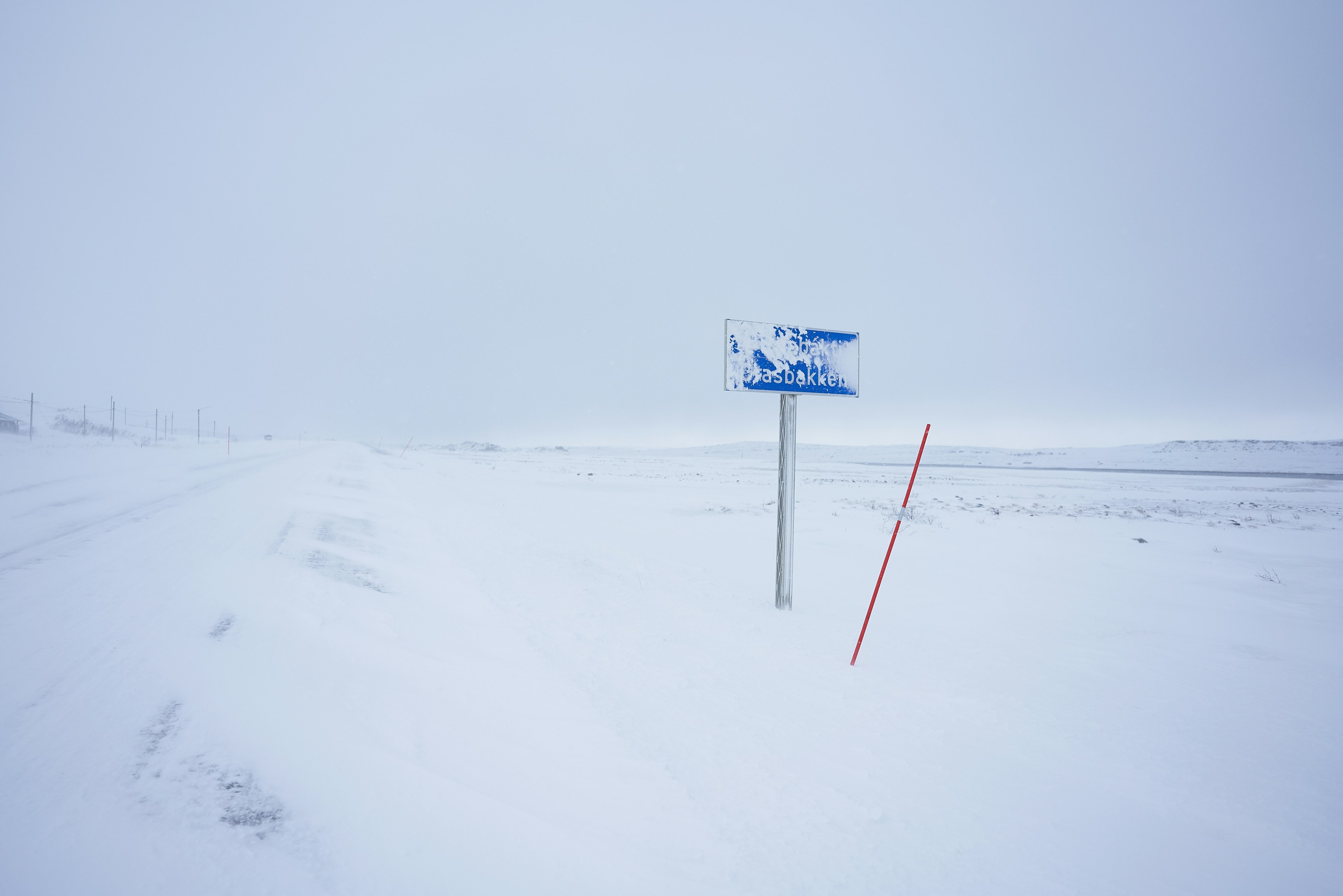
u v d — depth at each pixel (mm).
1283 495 32938
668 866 2949
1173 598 9289
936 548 13836
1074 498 30438
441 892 2650
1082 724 4754
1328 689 5574
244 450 62656
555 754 4039
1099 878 2988
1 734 3973
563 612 7492
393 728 4293
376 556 10750
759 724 4566
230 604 7184
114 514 14523
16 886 2529
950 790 3744
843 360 8570
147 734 4016
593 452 173750
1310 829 3455
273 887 2611
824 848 3135
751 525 17156
